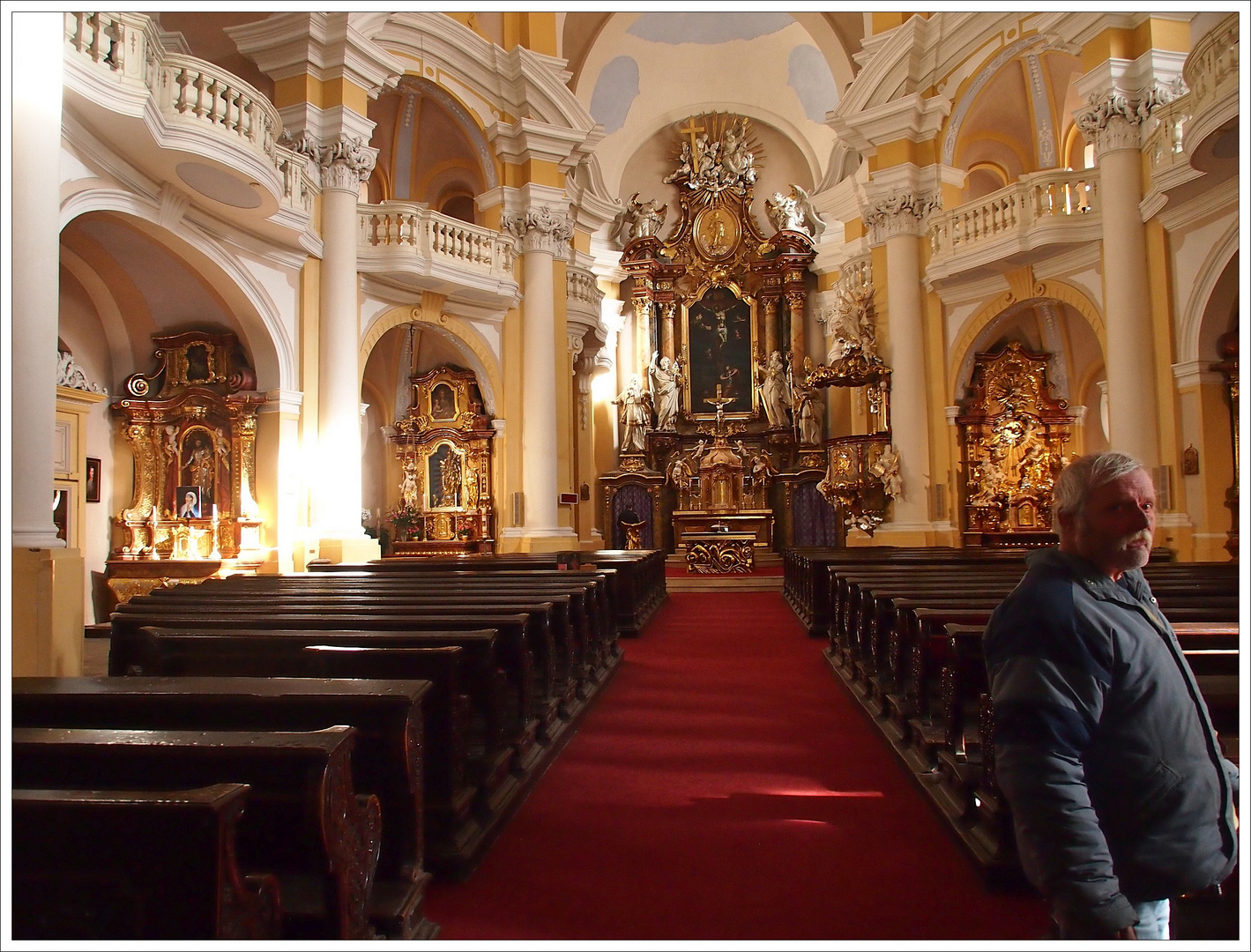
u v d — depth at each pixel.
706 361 21.67
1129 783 1.90
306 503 11.45
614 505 20.88
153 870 1.87
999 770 1.91
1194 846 1.89
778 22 20.00
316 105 11.69
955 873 3.61
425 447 15.68
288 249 11.20
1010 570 8.24
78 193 7.65
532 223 14.99
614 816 4.29
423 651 3.62
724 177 21.70
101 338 11.04
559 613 6.16
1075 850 1.75
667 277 21.56
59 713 3.04
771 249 21.27
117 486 11.09
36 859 1.92
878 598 6.09
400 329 16.19
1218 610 4.25
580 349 18.83
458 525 15.38
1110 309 10.97
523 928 3.12
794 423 20.67
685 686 7.46
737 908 3.29
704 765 5.14
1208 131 7.96
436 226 13.52
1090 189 11.93
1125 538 1.97
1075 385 14.49
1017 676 1.89
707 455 20.61
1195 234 10.12
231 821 1.94
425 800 3.59
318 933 2.46
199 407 11.06
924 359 14.36
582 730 5.97
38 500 5.74
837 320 17.28
